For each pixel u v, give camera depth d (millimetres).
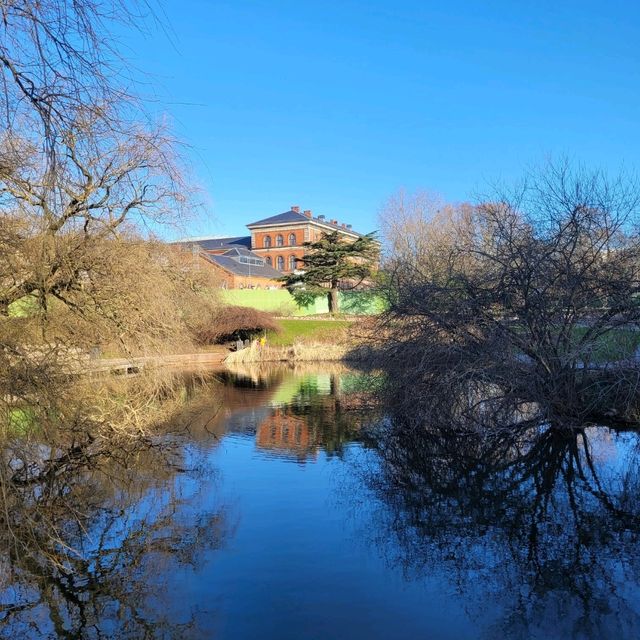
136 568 6539
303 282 46375
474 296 12320
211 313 29156
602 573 6305
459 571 6375
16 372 8312
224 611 5570
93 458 11492
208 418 15703
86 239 11570
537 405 12836
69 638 5262
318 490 9297
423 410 12719
